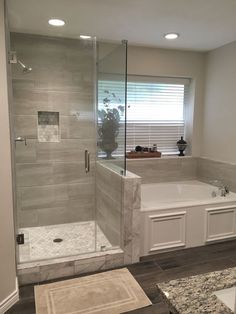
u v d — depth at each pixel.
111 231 3.02
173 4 2.33
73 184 3.59
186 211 2.99
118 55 2.83
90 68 3.44
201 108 4.12
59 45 3.28
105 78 3.20
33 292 2.25
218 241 3.21
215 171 3.84
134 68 3.69
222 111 3.70
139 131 4.03
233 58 3.45
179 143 4.14
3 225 2.02
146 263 2.72
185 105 4.22
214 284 1.02
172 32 3.07
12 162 2.28
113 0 2.25
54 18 2.65
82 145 3.57
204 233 3.11
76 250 2.79
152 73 3.78
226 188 3.47
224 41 3.42
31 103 3.29
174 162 4.08
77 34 3.14
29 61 3.20
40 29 2.98
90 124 3.56
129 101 3.92
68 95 3.43
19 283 2.35
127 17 2.63
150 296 2.19
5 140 1.98
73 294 2.21
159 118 4.11
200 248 3.07
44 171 3.46
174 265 2.68
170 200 3.94
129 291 2.25
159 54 3.77
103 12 2.50
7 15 2.35
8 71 2.18
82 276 2.48
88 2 2.28
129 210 2.65
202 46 3.65
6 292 2.06
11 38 2.98
